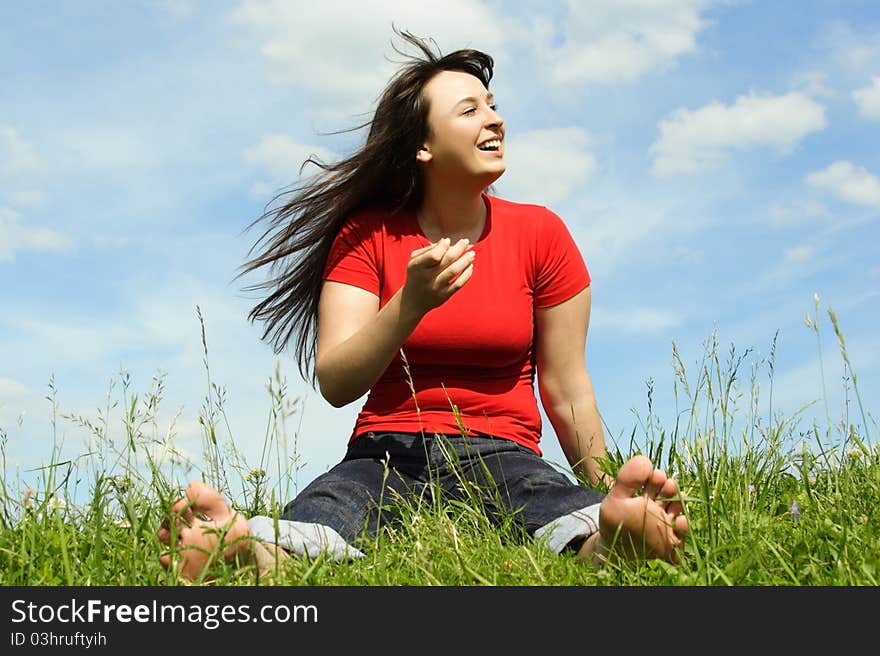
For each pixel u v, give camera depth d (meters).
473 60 3.48
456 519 2.71
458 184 3.26
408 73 3.35
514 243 3.34
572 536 2.50
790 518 2.72
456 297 3.16
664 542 2.25
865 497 2.83
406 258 3.29
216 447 3.08
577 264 3.45
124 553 2.33
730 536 2.34
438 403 3.14
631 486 2.25
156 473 2.53
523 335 3.24
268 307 3.80
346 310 3.24
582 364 3.46
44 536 2.48
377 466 2.99
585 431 3.41
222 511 2.28
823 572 2.18
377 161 3.39
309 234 3.62
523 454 3.06
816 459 3.29
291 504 2.76
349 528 2.65
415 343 3.13
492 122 3.24
